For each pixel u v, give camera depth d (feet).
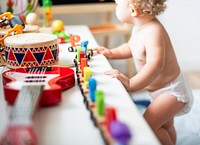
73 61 2.97
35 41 2.72
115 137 1.36
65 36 3.89
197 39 8.29
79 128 1.70
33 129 1.52
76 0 6.22
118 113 1.85
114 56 3.73
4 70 2.74
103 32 6.55
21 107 1.72
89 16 7.70
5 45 2.78
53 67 2.54
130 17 3.31
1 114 1.87
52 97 1.98
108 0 6.31
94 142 1.56
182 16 8.08
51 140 1.59
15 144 1.46
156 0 3.20
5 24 3.39
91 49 3.39
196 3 8.02
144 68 2.97
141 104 4.78
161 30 3.25
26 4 4.56
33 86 2.03
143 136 1.58
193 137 3.93
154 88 3.48
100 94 1.78
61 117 1.84
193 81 7.52
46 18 4.85
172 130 3.66
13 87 2.06
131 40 3.70
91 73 2.63
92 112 1.78
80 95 2.17
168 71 3.38
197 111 4.49
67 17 7.59
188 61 8.41
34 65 2.73
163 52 3.11
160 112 3.36
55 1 6.14
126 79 2.71
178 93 3.40
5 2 4.46
